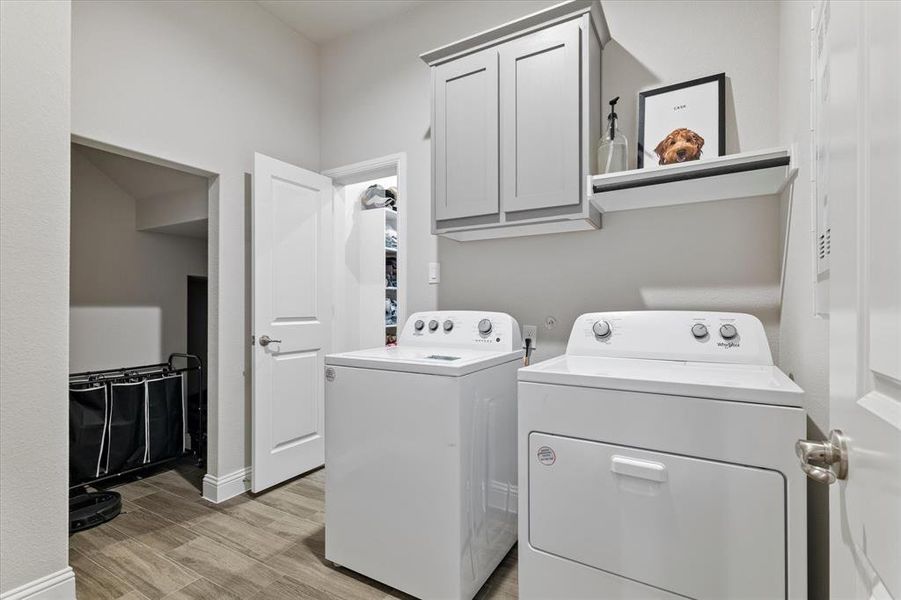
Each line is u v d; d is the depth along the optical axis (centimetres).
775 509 106
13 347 142
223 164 249
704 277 183
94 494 242
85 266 303
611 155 183
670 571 117
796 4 137
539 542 135
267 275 253
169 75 224
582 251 210
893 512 43
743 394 109
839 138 60
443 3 255
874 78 48
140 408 274
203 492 250
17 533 142
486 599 163
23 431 144
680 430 116
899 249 43
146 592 165
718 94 178
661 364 154
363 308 338
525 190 188
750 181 156
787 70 152
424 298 258
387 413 166
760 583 107
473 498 159
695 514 114
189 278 371
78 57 191
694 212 185
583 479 128
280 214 262
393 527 164
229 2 254
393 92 273
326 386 183
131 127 209
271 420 255
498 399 179
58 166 154
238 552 192
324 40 303
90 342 304
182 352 357
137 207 331
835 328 62
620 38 201
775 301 170
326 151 305
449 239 249
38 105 149
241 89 259
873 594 48
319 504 240
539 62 187
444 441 154
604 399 126
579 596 129
